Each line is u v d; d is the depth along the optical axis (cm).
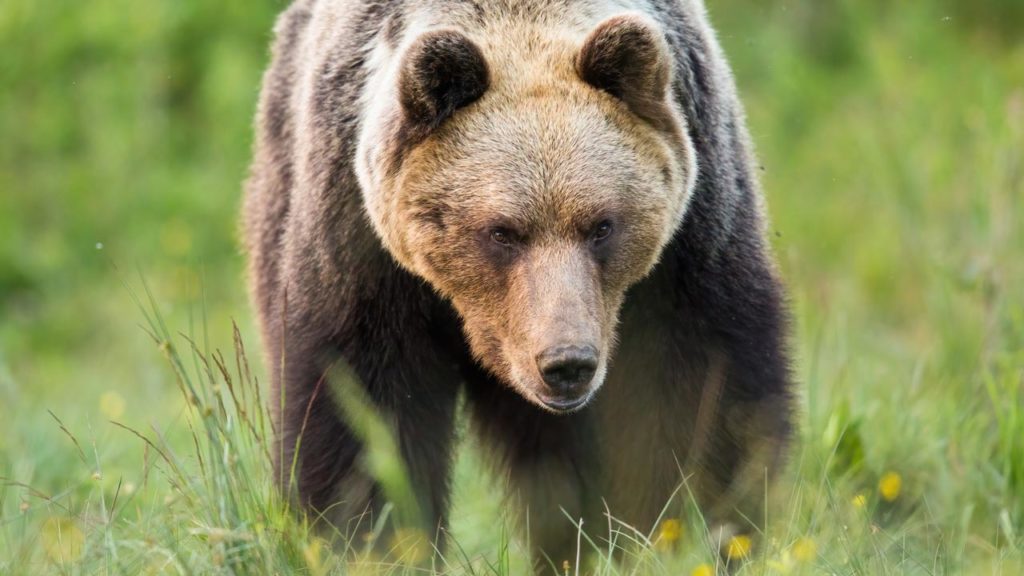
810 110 2348
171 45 2542
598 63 923
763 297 1006
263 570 877
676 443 999
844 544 940
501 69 938
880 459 1157
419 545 966
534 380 892
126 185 2442
